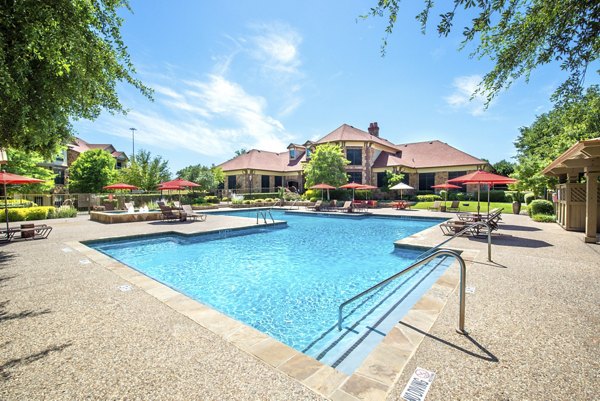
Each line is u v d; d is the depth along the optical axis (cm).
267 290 700
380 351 336
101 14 607
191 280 775
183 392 268
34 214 1891
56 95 589
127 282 608
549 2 312
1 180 1084
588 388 267
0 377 291
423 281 703
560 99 369
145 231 1347
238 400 256
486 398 255
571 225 1291
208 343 360
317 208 2623
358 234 1495
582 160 1017
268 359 325
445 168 3403
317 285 732
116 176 3572
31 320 426
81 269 706
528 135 3653
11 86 459
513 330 382
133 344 357
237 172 4144
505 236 1150
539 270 664
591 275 625
